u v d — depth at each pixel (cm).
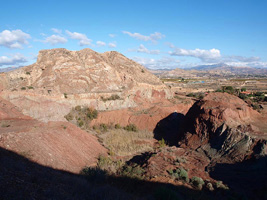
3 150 1692
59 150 2298
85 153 2642
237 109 3709
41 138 2280
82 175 1919
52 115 4128
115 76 6506
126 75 6644
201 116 3478
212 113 3341
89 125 4328
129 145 3459
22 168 1367
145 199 1493
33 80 5556
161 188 1565
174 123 4569
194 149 3122
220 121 3209
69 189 1262
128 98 5622
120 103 5366
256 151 2448
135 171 2248
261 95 7575
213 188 1981
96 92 5525
